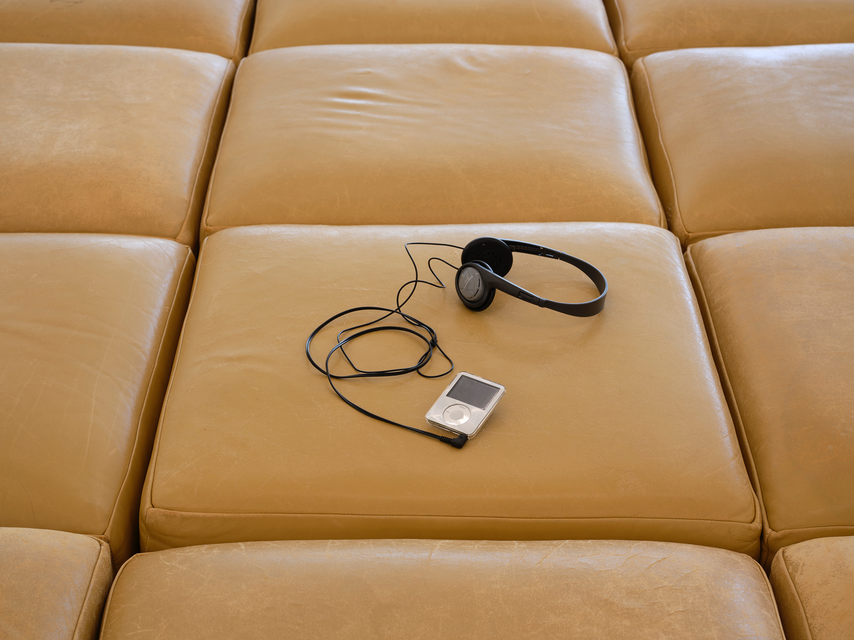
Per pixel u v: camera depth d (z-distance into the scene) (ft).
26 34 5.42
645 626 2.23
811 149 4.10
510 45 5.26
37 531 2.50
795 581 2.40
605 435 2.76
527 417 2.82
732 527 2.61
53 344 3.12
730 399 3.12
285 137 4.32
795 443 2.77
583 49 5.24
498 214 3.99
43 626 2.21
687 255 3.87
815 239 3.59
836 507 2.59
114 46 5.09
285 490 2.63
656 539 2.63
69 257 3.56
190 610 2.28
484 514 2.62
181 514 2.61
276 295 3.34
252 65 5.13
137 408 3.05
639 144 4.53
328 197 4.02
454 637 2.20
